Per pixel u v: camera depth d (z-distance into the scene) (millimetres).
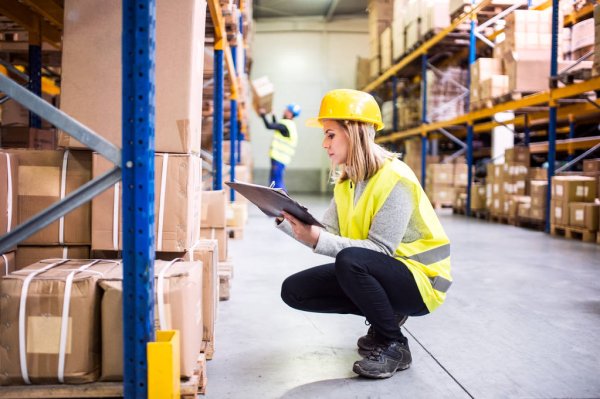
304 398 2127
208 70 5918
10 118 6191
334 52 20250
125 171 1731
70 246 2346
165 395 1735
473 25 9945
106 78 2254
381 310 2232
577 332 3047
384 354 2350
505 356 2645
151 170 1761
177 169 2223
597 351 2727
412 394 2174
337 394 2168
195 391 1916
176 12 2266
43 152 2309
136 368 1763
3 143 5242
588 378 2365
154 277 1865
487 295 3938
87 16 2250
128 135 1725
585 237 6867
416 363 2537
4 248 1741
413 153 13688
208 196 3893
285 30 20156
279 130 9695
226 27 5852
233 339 2881
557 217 7457
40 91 5305
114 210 2244
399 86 15328
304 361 2555
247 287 4164
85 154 2314
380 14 14898
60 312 1862
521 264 5215
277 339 2893
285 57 20219
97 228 2246
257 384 2268
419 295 2234
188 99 2268
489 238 7180
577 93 6887
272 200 2016
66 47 2254
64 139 2240
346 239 2189
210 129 8883
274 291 4031
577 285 4281
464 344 2826
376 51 14961
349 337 2939
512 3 9336
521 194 8852
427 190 12188
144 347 1762
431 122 11836
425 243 2303
